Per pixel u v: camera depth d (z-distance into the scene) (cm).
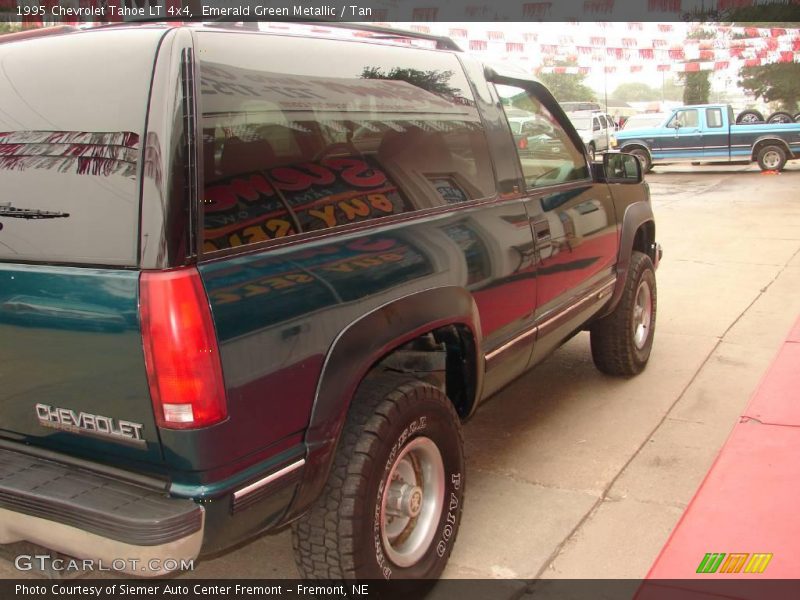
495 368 330
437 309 273
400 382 265
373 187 266
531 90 389
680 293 747
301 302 224
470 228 303
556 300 379
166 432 200
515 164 351
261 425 214
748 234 1090
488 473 387
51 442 225
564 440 422
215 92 216
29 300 213
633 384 504
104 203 206
